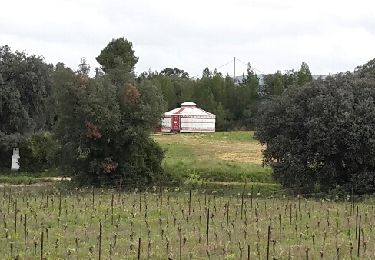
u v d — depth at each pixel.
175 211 24.30
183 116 89.25
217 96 101.31
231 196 34.25
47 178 46.59
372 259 15.55
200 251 16.34
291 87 37.25
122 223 21.16
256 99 101.06
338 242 17.77
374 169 34.78
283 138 35.47
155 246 16.97
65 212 23.50
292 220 22.34
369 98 34.34
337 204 29.11
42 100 49.16
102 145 39.47
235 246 17.03
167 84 102.81
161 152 41.88
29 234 18.75
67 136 39.53
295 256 15.78
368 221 22.36
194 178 45.31
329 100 34.03
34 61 48.81
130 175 40.06
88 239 18.05
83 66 47.31
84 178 39.91
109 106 38.94
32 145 49.28
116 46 87.31
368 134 33.19
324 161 35.06
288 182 36.00
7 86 47.22
